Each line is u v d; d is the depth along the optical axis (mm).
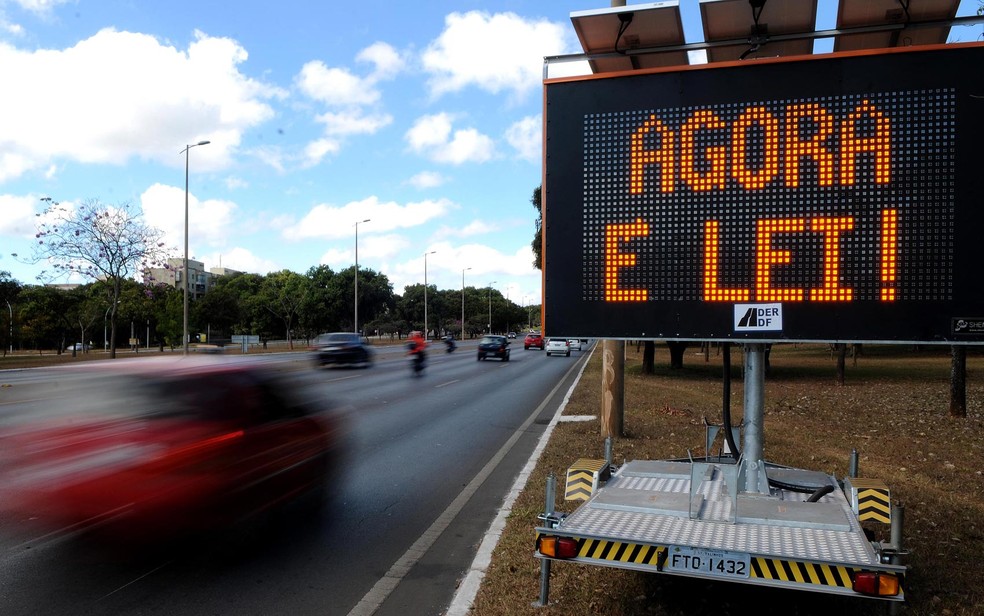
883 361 36125
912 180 4086
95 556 5023
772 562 3236
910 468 8211
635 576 4520
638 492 4348
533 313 195375
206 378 5590
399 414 13992
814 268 4219
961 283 4012
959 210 4027
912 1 4176
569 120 4676
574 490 4453
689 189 4441
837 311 4172
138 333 75000
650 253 4488
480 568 4777
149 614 4090
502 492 7375
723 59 5098
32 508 5305
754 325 4305
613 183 4574
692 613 3918
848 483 4332
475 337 122625
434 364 34562
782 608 3982
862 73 4188
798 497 4488
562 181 4668
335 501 6980
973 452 9320
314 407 6781
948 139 4055
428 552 5355
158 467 4977
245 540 5613
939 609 3947
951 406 13094
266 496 5691
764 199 4316
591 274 4586
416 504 6855
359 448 10062
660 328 4457
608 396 10391
